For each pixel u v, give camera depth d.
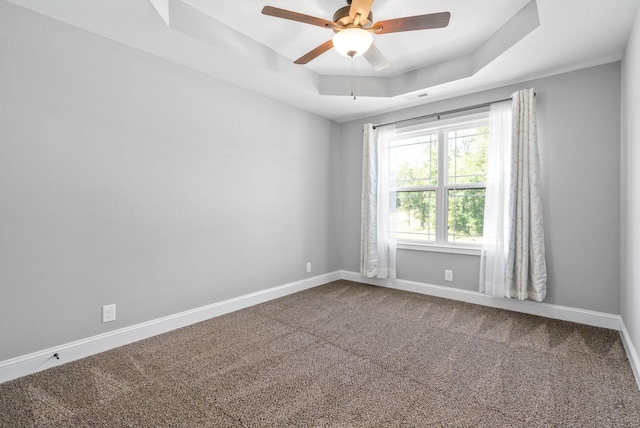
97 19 2.00
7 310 1.84
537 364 2.03
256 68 2.75
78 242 2.11
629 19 1.99
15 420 1.49
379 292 3.77
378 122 4.09
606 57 2.51
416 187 3.83
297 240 3.84
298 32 2.56
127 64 2.33
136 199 2.40
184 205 2.71
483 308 3.16
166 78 2.57
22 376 1.88
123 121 2.32
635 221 2.01
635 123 2.00
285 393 1.72
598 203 2.65
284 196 3.66
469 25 2.44
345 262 4.46
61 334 2.04
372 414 1.55
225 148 3.03
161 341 2.39
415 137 3.85
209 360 2.10
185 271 2.72
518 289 2.91
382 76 3.46
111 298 2.27
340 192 4.48
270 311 3.09
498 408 1.59
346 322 2.80
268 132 3.46
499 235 3.03
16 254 1.86
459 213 3.53
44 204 1.96
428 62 3.11
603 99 2.62
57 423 1.47
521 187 2.88
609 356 2.13
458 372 1.94
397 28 1.96
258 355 2.17
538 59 2.55
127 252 2.35
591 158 2.67
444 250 3.54
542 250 2.82
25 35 1.88
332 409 1.58
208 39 2.32
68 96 2.05
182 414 1.54
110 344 2.26
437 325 2.72
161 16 1.97
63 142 2.04
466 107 3.32
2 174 1.81
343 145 4.45
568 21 2.02
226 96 3.03
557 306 2.85
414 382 1.83
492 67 2.70
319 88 3.38
